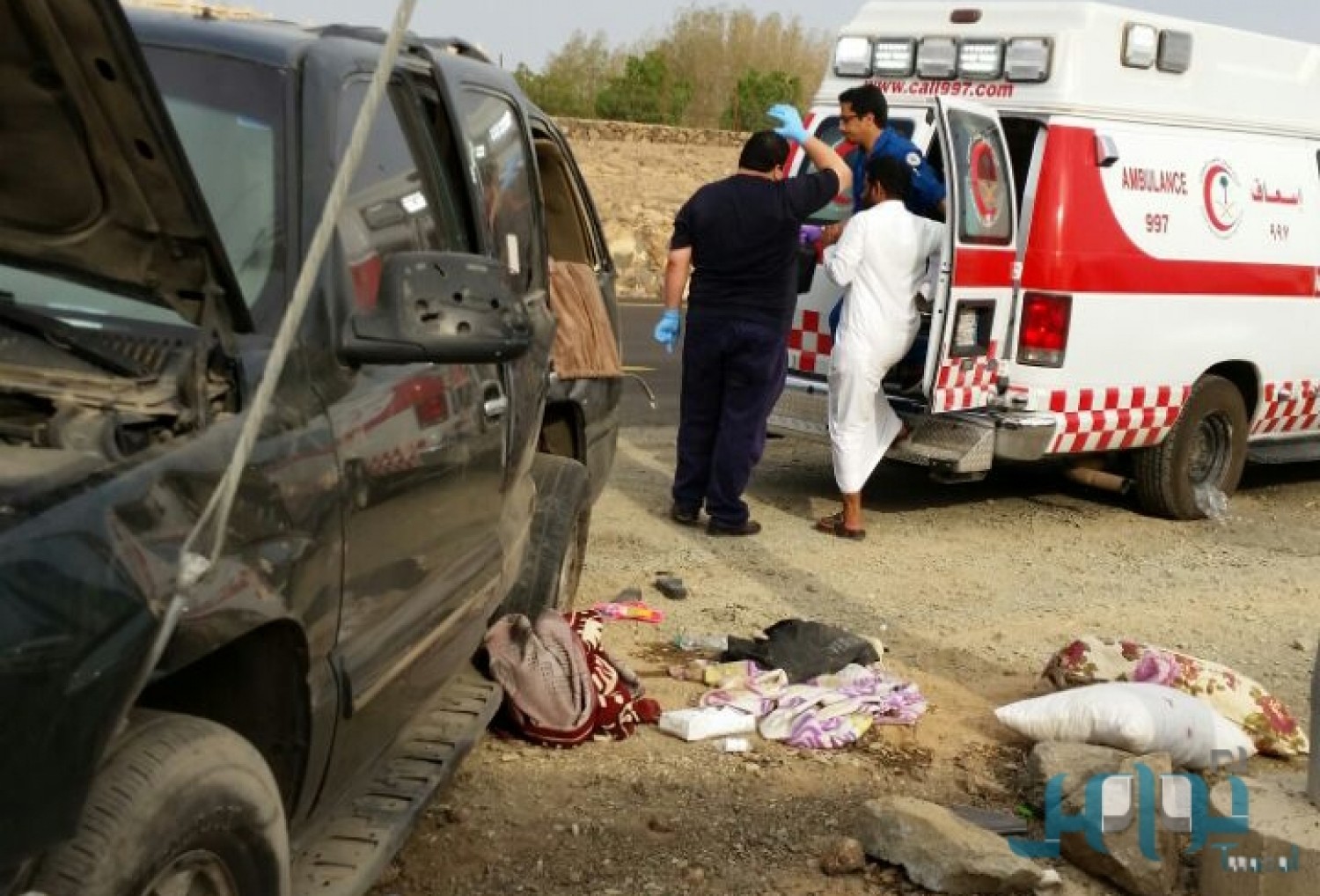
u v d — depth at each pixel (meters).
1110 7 8.45
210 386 2.89
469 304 3.26
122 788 2.43
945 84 8.83
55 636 2.18
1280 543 8.98
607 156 34.16
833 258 8.00
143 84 2.33
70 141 2.48
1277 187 9.45
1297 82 9.59
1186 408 9.08
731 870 4.31
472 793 4.68
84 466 2.45
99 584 2.28
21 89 2.37
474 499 4.13
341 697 3.24
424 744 4.21
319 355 3.23
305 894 3.24
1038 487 10.10
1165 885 4.29
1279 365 9.63
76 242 2.76
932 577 7.66
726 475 8.10
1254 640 6.93
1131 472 9.29
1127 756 4.76
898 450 8.40
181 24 3.78
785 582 7.37
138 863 2.42
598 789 4.79
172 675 3.02
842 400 8.14
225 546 2.72
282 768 3.15
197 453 2.68
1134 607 7.35
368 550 3.37
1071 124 8.31
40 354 2.79
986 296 8.12
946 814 4.37
